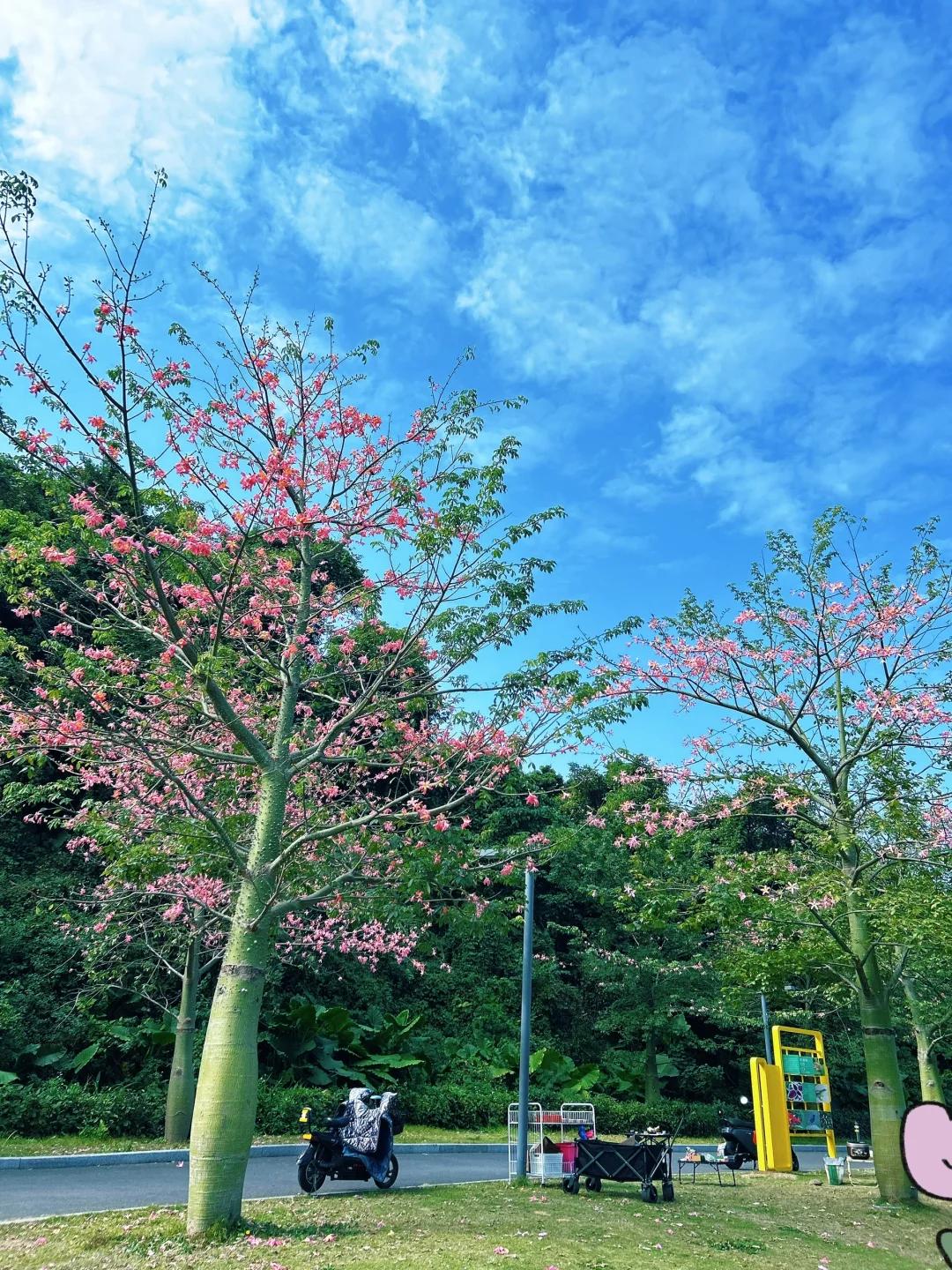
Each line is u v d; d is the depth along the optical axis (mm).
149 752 7863
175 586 8969
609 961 22844
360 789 11859
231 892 11531
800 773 12195
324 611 9836
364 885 9234
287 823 10109
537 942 25391
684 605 12469
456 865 8570
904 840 11117
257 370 8562
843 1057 25953
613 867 21734
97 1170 10266
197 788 10398
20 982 14688
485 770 9320
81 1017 14789
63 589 10930
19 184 6453
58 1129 12305
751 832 19156
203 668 7449
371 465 8867
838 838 11031
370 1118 10078
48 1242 6449
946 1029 18641
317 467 9039
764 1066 15195
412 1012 21500
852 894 10766
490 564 8859
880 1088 11188
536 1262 6250
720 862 11672
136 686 9195
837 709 12453
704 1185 12266
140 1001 15906
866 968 11461
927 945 10742
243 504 8492
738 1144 15570
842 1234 8836
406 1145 14555
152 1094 13500
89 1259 5961
